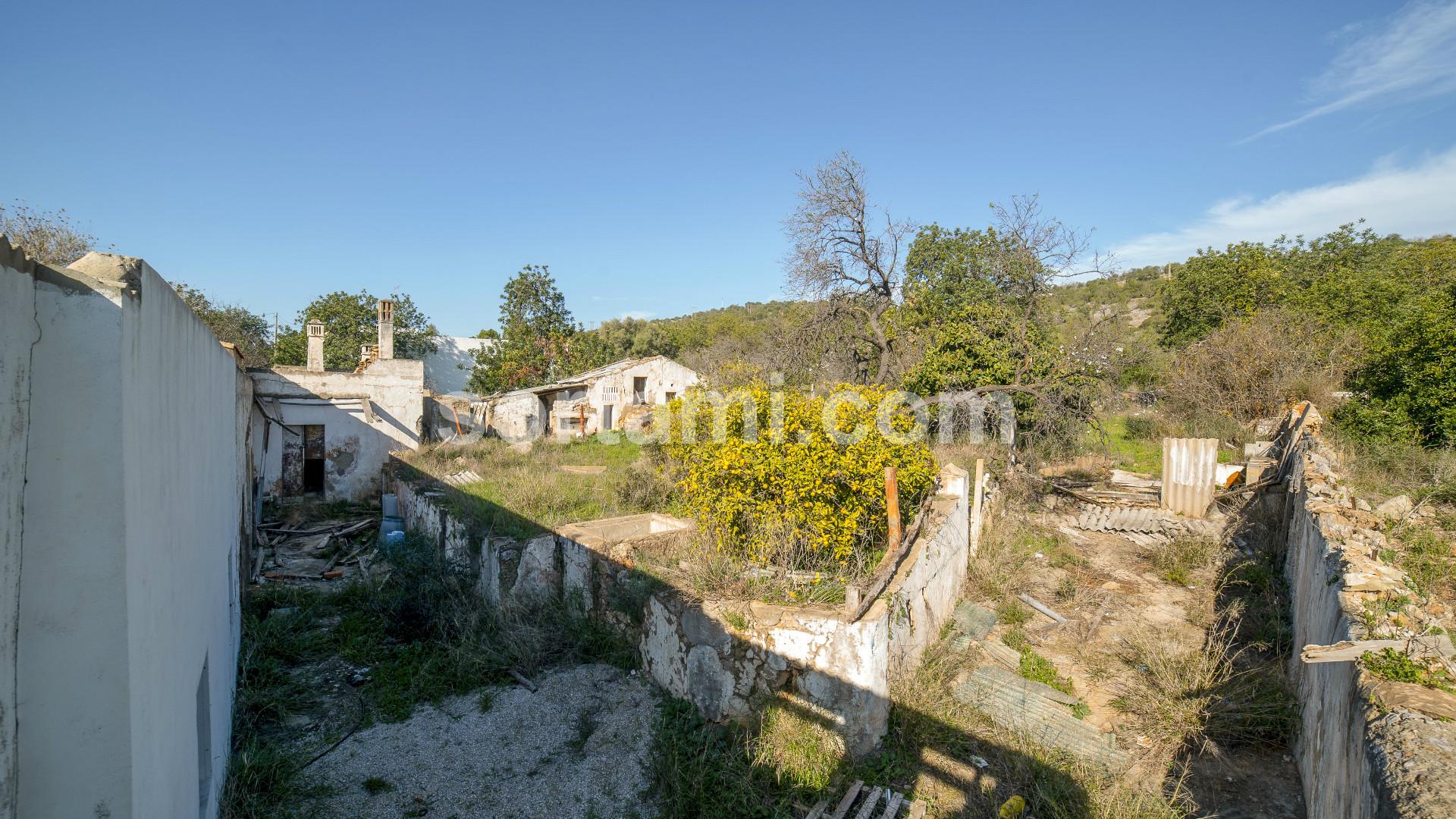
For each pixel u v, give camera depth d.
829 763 5.52
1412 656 3.85
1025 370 15.23
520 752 5.89
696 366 28.30
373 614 8.79
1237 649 7.53
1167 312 26.62
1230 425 16.16
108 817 2.48
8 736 2.24
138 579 2.71
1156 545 11.02
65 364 2.39
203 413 5.01
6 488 2.18
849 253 17.91
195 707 4.04
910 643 6.78
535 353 33.03
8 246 2.09
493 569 8.52
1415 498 9.04
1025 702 6.55
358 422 16.09
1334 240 30.86
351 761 5.79
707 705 6.21
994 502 11.78
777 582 6.62
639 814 5.18
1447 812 2.54
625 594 7.28
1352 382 14.23
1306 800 5.03
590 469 15.21
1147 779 5.54
